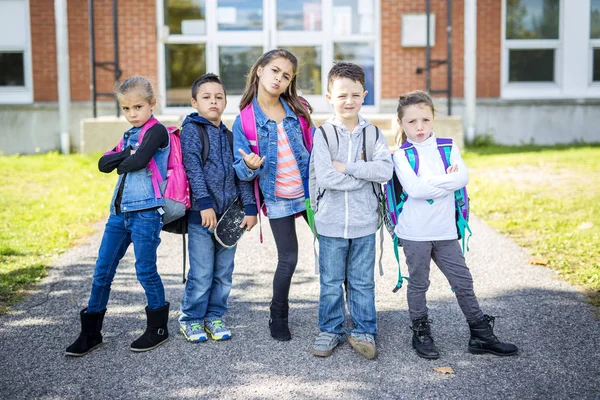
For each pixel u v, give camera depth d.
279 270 3.64
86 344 3.47
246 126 3.58
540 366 3.26
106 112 11.34
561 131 11.80
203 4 11.48
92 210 6.76
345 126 3.46
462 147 10.21
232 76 11.66
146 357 3.44
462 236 3.46
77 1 11.21
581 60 11.80
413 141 3.49
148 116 3.43
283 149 3.59
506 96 11.79
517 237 5.66
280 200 3.60
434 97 11.43
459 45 11.48
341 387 3.08
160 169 3.44
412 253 3.41
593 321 3.81
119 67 11.29
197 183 3.49
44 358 3.43
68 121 10.93
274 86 3.51
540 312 3.97
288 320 3.96
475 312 3.41
